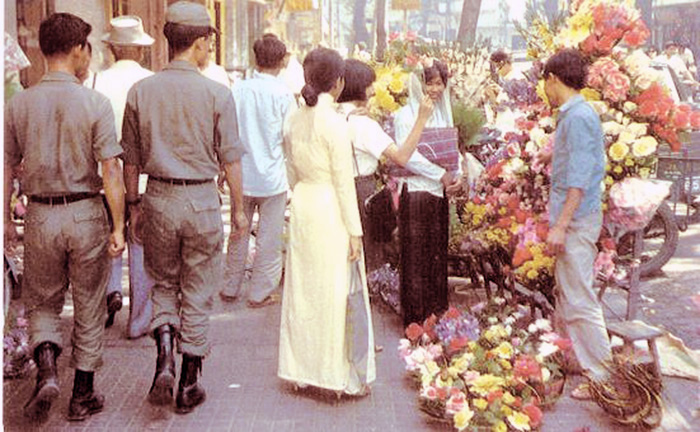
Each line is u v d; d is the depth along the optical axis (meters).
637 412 5.12
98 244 5.05
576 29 6.38
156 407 5.39
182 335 5.31
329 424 5.16
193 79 5.18
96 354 5.18
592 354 5.52
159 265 5.30
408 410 5.38
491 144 8.17
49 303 5.12
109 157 4.97
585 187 5.29
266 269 7.60
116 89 6.38
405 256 6.62
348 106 5.91
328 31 37.53
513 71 10.90
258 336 6.80
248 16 24.31
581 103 5.36
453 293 7.91
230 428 5.11
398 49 8.23
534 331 5.69
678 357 6.23
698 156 11.12
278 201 7.57
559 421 5.20
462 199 7.62
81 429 5.07
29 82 11.96
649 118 6.25
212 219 5.25
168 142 5.14
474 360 5.36
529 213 6.32
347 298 5.40
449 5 59.03
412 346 6.24
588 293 5.50
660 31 27.03
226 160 5.30
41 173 4.88
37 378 4.99
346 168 5.30
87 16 13.44
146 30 15.81
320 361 5.46
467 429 5.02
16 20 11.85
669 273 9.02
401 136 6.39
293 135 5.46
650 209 6.00
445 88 6.46
